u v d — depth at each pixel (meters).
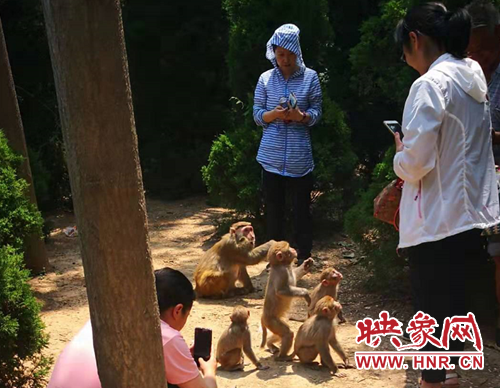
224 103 12.37
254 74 8.88
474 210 3.74
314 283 6.95
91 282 2.34
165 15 12.09
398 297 6.30
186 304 3.32
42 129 11.30
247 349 4.90
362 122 10.36
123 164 2.26
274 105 7.19
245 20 8.75
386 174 6.36
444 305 3.91
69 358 3.13
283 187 7.32
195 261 7.91
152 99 12.31
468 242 3.83
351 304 6.29
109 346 2.36
